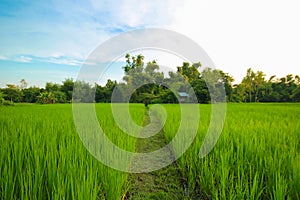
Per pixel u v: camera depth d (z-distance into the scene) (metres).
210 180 3.44
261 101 52.16
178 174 4.78
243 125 7.26
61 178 2.75
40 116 10.10
